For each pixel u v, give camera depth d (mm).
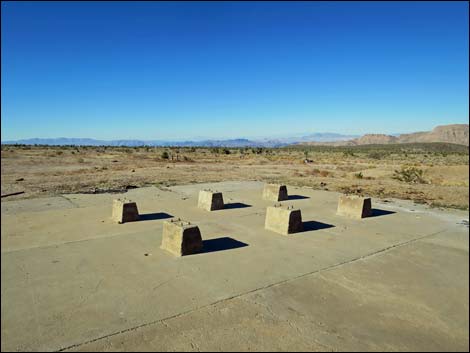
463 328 3996
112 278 5254
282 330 3895
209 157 44938
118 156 40531
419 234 7875
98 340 3656
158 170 24531
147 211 10102
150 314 4203
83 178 18812
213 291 4840
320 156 58031
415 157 57875
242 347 3568
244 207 10898
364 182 18797
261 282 5164
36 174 20781
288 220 7770
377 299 4691
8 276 5297
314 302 4574
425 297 4762
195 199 12289
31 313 4195
